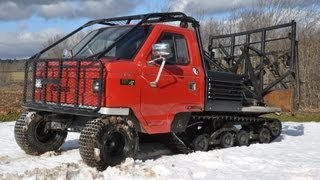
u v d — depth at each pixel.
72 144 7.61
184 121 6.72
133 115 6.03
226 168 5.92
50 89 6.24
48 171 5.22
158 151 7.08
